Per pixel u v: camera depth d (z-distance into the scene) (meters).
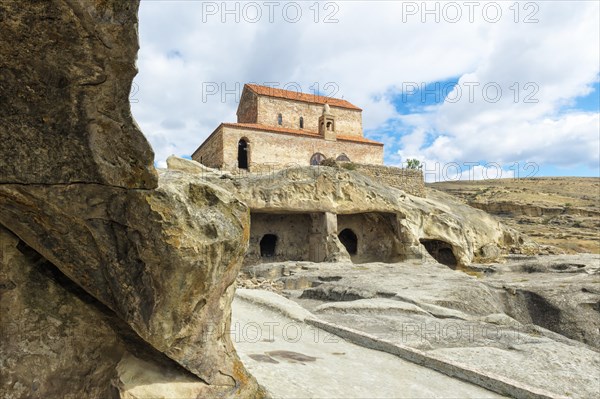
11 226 2.93
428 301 11.66
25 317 3.13
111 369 3.39
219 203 3.31
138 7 2.38
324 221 23.86
